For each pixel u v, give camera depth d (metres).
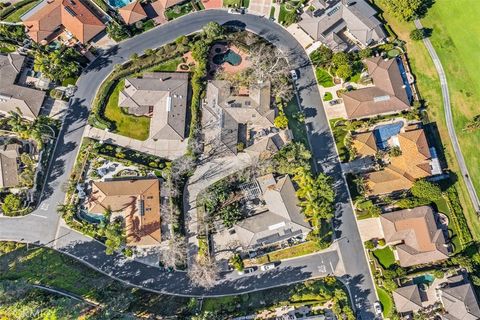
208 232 108.44
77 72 114.69
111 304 99.06
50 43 115.94
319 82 117.56
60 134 112.00
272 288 107.88
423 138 111.88
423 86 118.56
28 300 96.69
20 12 116.94
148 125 113.12
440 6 123.50
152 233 105.69
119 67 114.38
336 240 110.50
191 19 119.88
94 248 107.50
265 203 110.00
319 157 113.81
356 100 112.62
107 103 113.69
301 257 109.38
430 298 108.31
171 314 103.81
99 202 106.06
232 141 110.50
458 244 111.31
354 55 117.25
